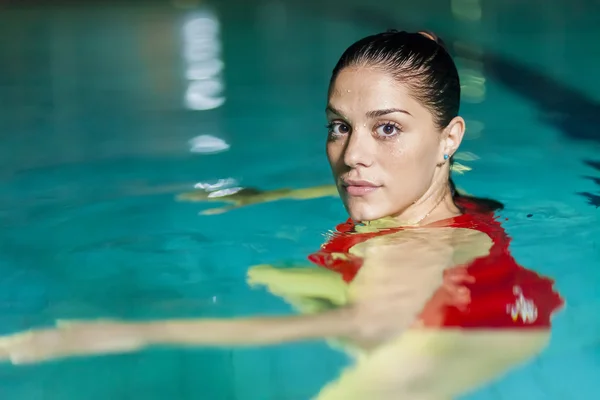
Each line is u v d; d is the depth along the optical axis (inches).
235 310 71.1
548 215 91.5
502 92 167.0
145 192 108.0
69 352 62.9
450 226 81.7
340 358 61.9
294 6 323.3
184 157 126.0
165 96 175.5
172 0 352.8
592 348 62.9
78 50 237.5
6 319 70.7
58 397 58.1
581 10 269.7
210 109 161.6
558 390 57.4
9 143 139.0
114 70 207.6
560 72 182.4
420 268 74.3
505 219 89.7
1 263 84.0
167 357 62.4
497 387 58.1
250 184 110.0
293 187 107.5
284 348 63.4
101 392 58.1
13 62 220.8
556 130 135.3
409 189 77.5
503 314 67.0
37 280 79.5
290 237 88.3
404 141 75.3
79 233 92.7
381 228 81.3
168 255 84.9
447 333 64.6
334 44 233.5
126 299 74.4
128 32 270.4
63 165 123.4
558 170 110.8
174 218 96.7
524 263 77.6
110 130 146.7
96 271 81.4
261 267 80.4
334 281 75.7
